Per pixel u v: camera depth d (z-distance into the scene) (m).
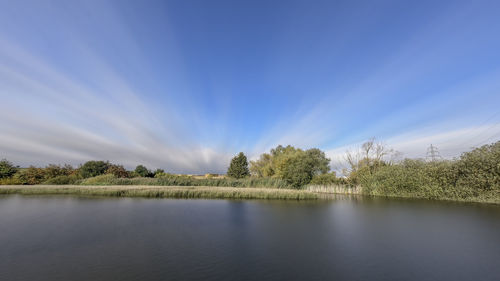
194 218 14.47
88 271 6.73
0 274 6.50
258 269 7.03
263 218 14.80
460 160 23.44
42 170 43.69
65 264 7.23
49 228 11.61
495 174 20.47
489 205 20.09
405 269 7.11
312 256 8.20
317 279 6.38
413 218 14.91
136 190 27.14
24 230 11.22
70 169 47.94
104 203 20.34
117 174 47.12
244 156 61.03
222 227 12.27
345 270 7.00
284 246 9.26
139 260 7.62
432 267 7.27
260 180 42.34
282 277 6.49
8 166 42.66
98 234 10.62
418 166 28.34
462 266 7.35
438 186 25.08
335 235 10.91
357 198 27.89
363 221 14.00
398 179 29.25
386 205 21.14
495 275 6.71
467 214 16.09
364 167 37.47
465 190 22.78
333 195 32.16
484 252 8.62
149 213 15.87
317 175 40.06
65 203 20.16
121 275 6.49
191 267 7.12
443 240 10.09
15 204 19.52
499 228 12.14
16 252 8.28
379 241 9.98
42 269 6.85
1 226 12.02
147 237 10.24
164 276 6.46
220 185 42.25
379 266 7.34
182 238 10.18
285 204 21.94
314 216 15.63
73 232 10.93
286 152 56.47
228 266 7.23
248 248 8.97
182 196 26.59
